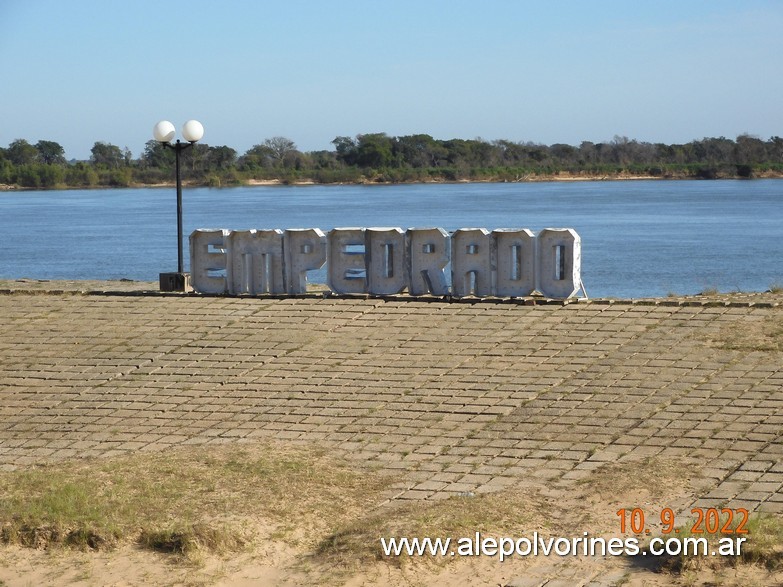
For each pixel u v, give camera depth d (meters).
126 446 17.27
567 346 20.48
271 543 13.05
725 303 22.16
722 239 63.78
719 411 17.00
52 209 114.12
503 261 23.61
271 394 19.28
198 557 12.70
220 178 185.00
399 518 13.31
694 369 18.88
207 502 14.02
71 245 66.00
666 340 20.36
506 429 16.98
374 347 21.20
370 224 78.00
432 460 15.91
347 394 19.03
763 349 19.52
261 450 16.39
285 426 17.77
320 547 12.95
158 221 88.56
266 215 93.75
